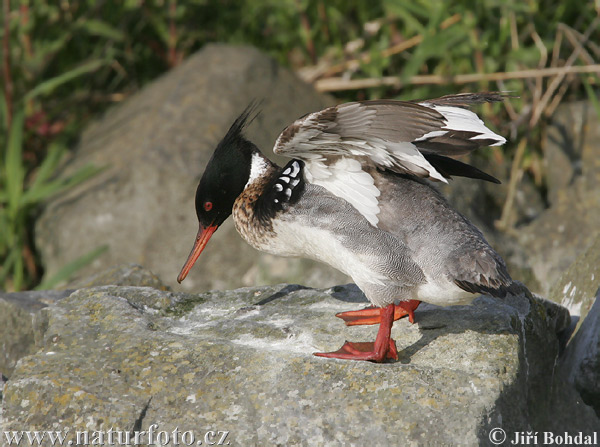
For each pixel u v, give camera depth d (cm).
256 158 922
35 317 891
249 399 722
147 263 1430
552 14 1581
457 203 1420
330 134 724
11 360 978
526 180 1534
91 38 1777
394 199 780
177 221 1434
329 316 879
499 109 1527
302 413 708
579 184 1476
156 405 723
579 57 1572
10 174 1495
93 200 1480
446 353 786
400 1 1482
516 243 1433
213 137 1495
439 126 668
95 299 893
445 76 1543
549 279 1385
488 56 1509
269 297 944
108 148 1564
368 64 1612
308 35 1661
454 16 1534
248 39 1794
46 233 1512
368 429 694
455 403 707
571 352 905
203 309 917
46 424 709
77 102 1728
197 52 1675
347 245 788
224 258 1415
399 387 720
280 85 1602
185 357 768
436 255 760
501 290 736
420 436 688
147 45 1791
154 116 1555
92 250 1461
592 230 1416
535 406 839
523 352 808
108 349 786
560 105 1564
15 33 1628
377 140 729
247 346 786
